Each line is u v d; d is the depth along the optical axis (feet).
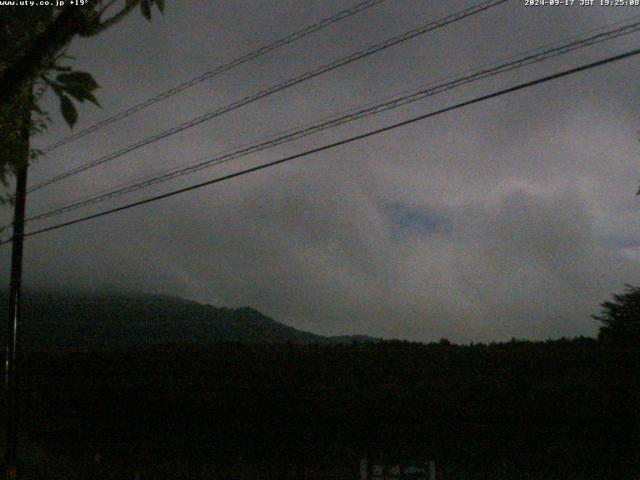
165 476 69.46
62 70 14.92
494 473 62.39
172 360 96.12
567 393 68.39
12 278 57.88
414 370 82.43
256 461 73.87
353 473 65.72
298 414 80.74
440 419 74.43
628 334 57.21
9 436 56.29
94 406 93.25
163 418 88.28
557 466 61.93
